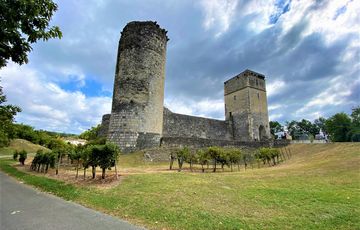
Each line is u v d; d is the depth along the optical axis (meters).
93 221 6.16
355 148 21.83
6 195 9.72
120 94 25.83
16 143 47.53
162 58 28.98
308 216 6.58
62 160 22.03
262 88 47.12
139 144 24.58
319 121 75.75
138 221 6.18
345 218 6.39
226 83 49.84
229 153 18.86
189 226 5.77
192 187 9.91
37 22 4.27
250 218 6.41
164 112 34.25
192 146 26.34
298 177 12.74
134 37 27.33
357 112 50.28
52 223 5.95
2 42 4.02
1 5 3.67
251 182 11.60
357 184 10.46
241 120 44.38
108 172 15.45
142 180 11.11
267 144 32.69
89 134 60.44
